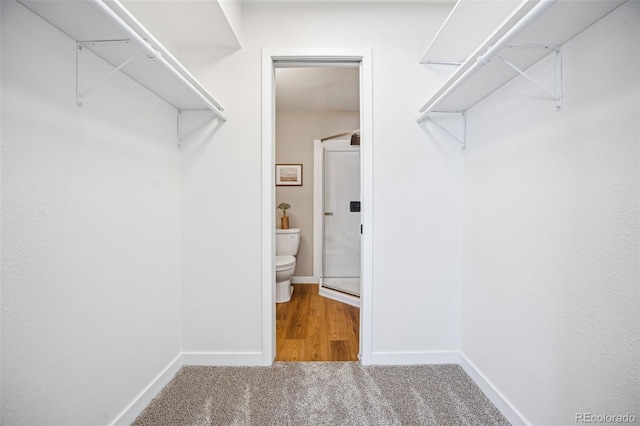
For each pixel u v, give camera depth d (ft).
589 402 2.75
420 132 5.21
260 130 5.15
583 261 2.82
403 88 5.21
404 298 5.27
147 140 4.23
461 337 5.27
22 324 2.46
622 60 2.45
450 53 4.83
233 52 5.14
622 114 2.45
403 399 4.30
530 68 3.54
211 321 5.22
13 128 2.39
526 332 3.61
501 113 4.12
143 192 4.14
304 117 10.92
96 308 3.25
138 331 4.01
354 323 7.29
